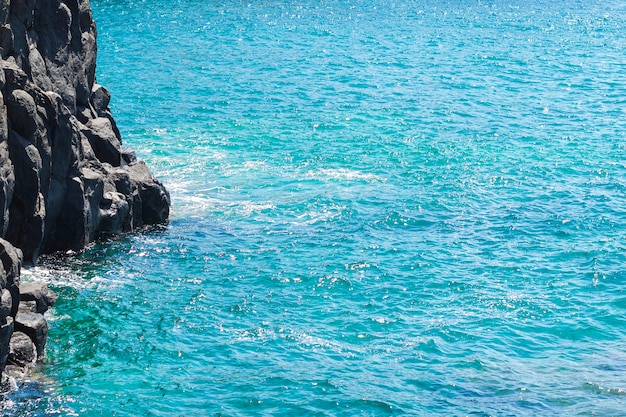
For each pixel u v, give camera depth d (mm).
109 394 36750
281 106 79625
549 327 43062
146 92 82938
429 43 108562
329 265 48688
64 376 37844
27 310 39875
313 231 53188
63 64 52000
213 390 37312
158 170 62594
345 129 73250
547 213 56312
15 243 45562
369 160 65875
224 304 44500
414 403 36719
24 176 44250
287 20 121562
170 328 42062
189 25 116938
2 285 36250
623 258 49969
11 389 36531
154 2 133750
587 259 49938
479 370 39281
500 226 54281
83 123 54344
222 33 112125
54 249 48562
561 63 99312
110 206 50594
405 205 57094
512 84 89438
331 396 37000
